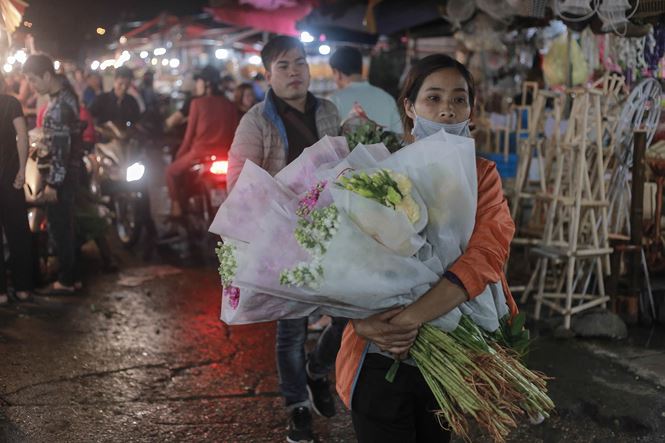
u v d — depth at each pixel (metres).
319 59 15.55
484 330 2.19
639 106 5.12
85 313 5.56
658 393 4.03
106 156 7.76
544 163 5.89
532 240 5.49
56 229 5.88
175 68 20.94
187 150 7.91
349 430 3.79
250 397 4.18
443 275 2.04
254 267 2.01
